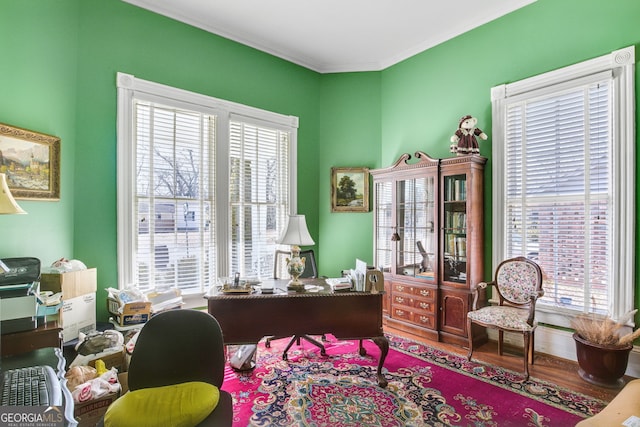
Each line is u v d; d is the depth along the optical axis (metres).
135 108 2.94
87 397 1.62
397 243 3.68
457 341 3.09
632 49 2.40
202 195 3.32
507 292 2.91
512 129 3.11
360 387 2.30
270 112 3.86
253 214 3.73
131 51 2.91
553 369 2.55
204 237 3.33
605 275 2.55
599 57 2.55
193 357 1.51
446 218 3.28
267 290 2.41
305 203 4.23
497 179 3.15
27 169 2.19
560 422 1.89
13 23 2.11
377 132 4.31
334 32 3.55
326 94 4.37
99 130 2.75
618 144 2.47
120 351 2.11
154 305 2.75
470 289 3.04
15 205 1.71
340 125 4.35
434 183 3.32
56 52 2.44
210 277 3.37
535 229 2.95
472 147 3.16
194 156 3.28
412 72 3.95
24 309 1.65
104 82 2.77
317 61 4.22
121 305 2.55
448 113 3.60
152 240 3.02
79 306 2.27
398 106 4.10
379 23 3.38
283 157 4.03
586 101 2.64
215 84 3.43
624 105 2.45
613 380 2.27
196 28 3.30
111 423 1.25
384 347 2.39
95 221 2.73
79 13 2.65
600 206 2.58
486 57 3.27
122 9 2.87
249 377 2.46
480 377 2.44
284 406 2.07
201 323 1.56
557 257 2.81
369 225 4.24
